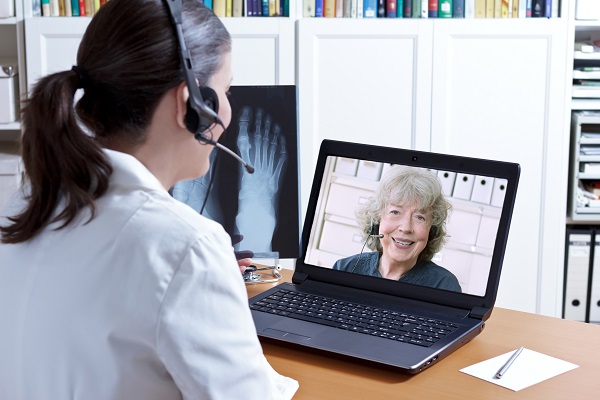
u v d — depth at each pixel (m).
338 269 1.77
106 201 0.98
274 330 1.56
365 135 3.17
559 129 3.17
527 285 3.28
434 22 3.09
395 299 1.70
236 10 3.11
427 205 1.68
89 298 0.94
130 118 1.02
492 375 1.42
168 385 0.97
